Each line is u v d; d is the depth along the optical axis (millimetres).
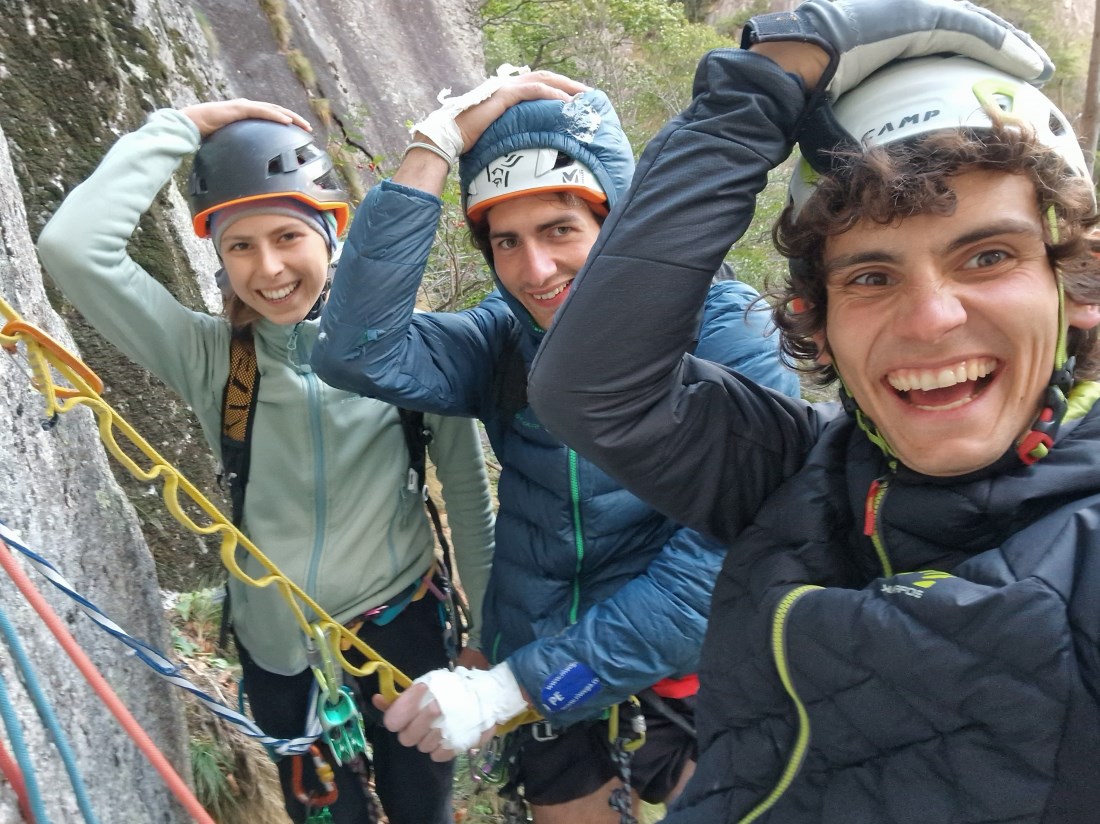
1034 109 549
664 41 7516
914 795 540
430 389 1028
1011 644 494
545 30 7469
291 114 1038
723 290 1013
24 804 648
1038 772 495
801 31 594
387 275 947
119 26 2029
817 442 717
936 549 594
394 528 1119
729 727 693
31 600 624
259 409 1054
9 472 817
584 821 1136
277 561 1071
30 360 730
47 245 942
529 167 933
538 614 1031
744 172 637
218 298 2074
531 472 1023
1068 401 584
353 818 1158
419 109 5266
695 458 725
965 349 550
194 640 1622
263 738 873
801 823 615
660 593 953
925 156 539
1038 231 541
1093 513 517
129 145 995
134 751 930
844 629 569
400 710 942
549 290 971
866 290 587
